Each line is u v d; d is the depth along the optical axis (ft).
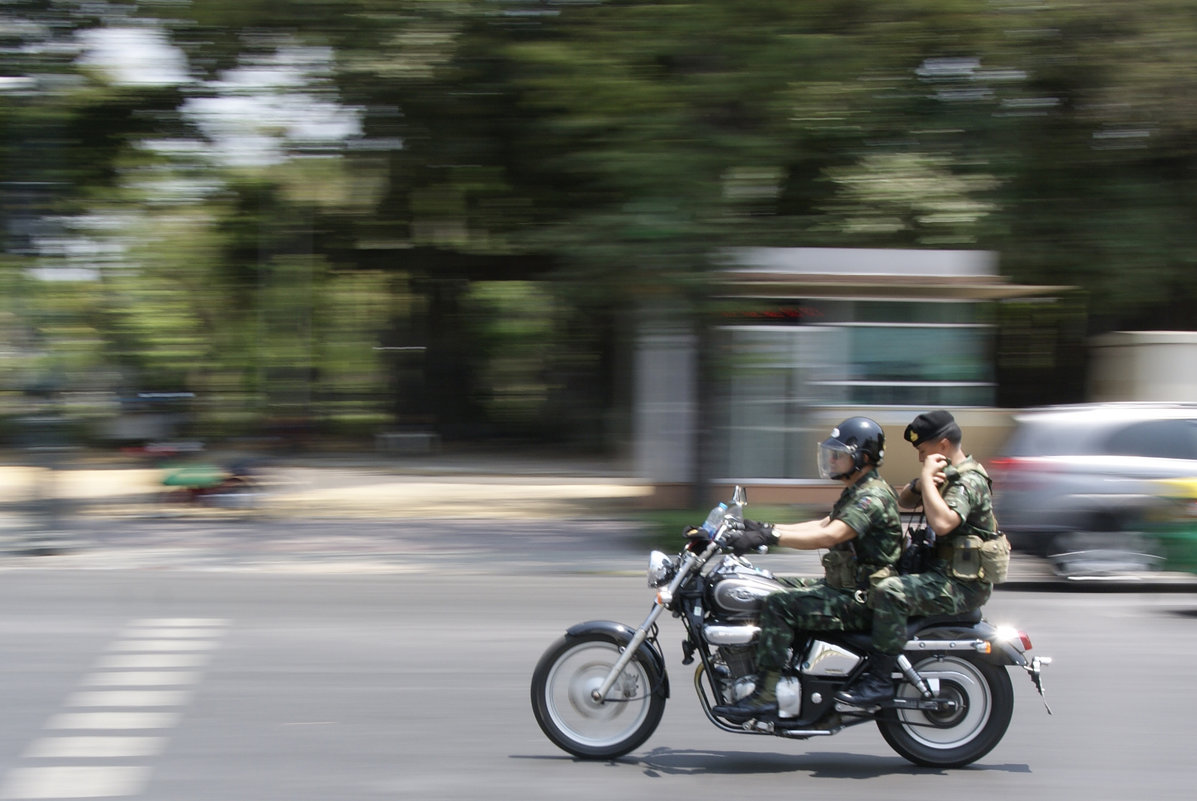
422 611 28.73
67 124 46.44
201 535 43.04
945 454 16.94
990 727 16.94
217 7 43.93
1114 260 50.70
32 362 43.73
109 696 20.56
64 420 43.39
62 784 16.08
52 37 45.11
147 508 49.75
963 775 16.85
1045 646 25.26
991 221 48.16
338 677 21.99
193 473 49.49
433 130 49.90
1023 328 65.87
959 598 16.62
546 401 82.58
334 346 82.58
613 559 37.99
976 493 16.57
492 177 51.80
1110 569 32.22
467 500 54.34
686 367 46.57
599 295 38.01
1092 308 55.98
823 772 16.89
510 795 15.75
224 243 71.20
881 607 16.43
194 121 50.11
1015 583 33.60
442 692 20.98
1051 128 49.29
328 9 43.37
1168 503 32.04
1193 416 33.19
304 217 69.10
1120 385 51.52
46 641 24.91
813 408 47.62
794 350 47.57
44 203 44.78
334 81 47.50
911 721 16.85
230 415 74.28
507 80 44.27
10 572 34.88
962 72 44.62
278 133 51.37
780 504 47.03
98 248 48.32
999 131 46.16
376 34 43.73
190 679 21.76
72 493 53.88
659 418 46.93
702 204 36.70
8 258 44.62
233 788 15.94
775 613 16.49
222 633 25.88
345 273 78.48
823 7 37.70
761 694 16.46
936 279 47.70
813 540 16.48
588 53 36.68
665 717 19.66
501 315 71.41
